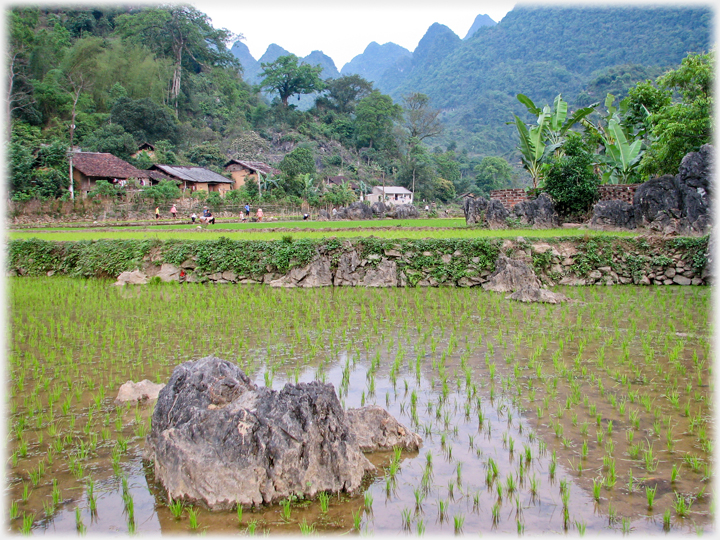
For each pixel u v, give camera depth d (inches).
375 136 4537.4
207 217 1553.9
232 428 212.8
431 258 716.7
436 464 234.8
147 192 1941.4
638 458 236.5
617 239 734.5
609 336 441.4
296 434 213.3
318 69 4613.7
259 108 4343.0
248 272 741.9
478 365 371.6
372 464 231.0
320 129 4431.6
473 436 260.4
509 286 661.9
